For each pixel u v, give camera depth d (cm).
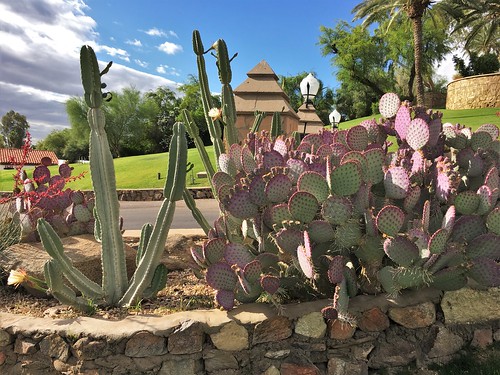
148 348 264
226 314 280
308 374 270
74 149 5778
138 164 2236
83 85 294
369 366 281
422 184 324
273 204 301
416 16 2198
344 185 279
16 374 278
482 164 355
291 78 5647
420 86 2233
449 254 270
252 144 410
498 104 3444
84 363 263
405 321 285
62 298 286
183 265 427
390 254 267
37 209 412
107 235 316
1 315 296
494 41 4262
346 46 4653
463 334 294
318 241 280
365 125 401
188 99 5616
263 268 303
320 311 278
